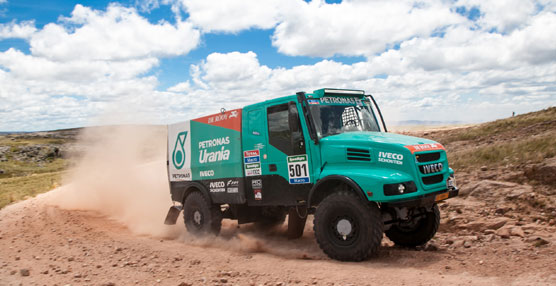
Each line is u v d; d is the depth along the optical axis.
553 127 21.80
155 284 5.80
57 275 6.55
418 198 6.30
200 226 9.33
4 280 6.40
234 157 8.71
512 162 12.99
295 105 7.48
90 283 5.97
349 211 6.47
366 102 8.44
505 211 9.28
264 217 9.55
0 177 129.00
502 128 27.86
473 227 8.50
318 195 7.16
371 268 6.05
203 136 9.53
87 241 9.48
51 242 9.58
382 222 6.41
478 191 10.85
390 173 6.34
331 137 7.12
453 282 5.16
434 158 6.88
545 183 10.35
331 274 5.82
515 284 4.91
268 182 8.06
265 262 6.86
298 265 6.48
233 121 8.76
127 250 8.27
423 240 7.48
